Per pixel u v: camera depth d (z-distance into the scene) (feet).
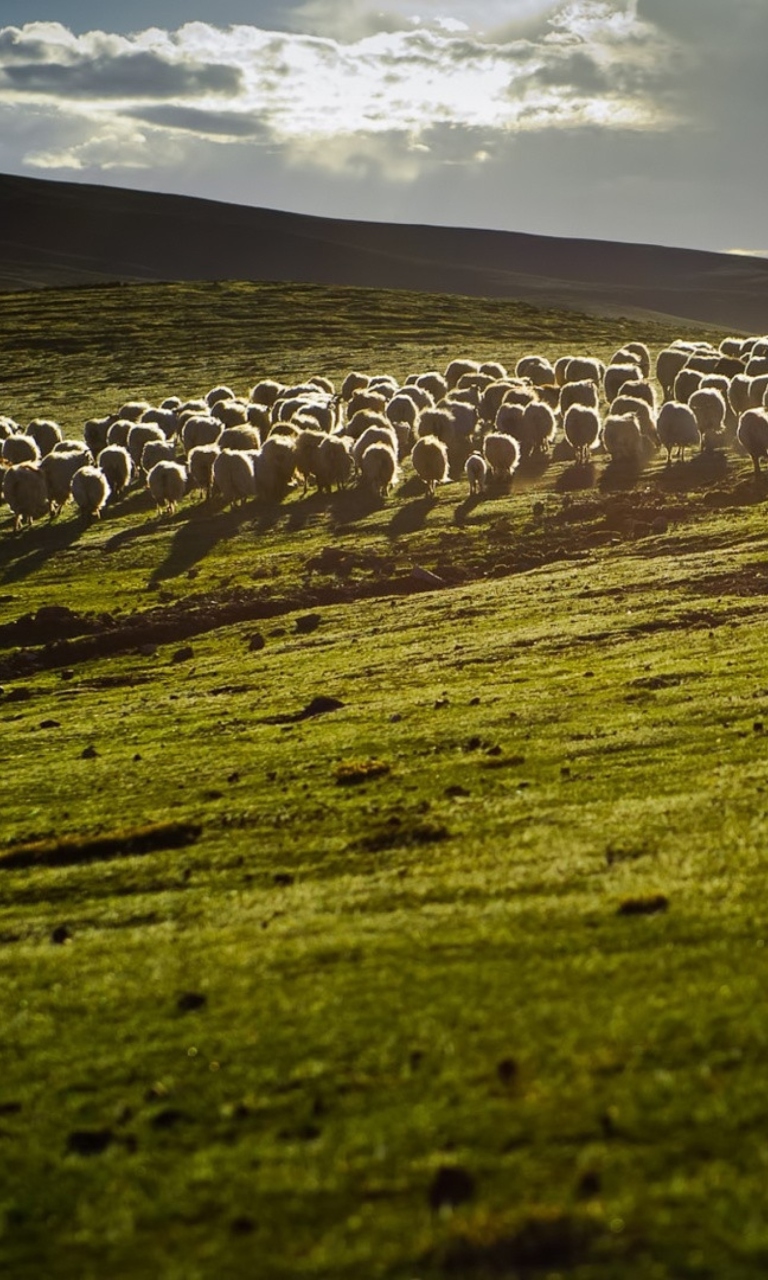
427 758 99.14
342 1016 52.65
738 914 56.70
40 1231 40.98
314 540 217.56
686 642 130.82
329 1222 38.45
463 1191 38.60
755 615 139.85
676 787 82.89
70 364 466.70
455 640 147.02
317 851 80.02
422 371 414.82
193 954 64.03
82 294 618.44
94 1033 55.93
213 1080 49.32
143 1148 45.21
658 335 515.91
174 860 82.07
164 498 250.16
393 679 132.26
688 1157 38.47
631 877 64.75
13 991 62.90
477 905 64.39
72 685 153.07
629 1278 33.45
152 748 115.96
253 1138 44.45
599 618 146.92
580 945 56.13
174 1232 39.42
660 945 54.80
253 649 160.86
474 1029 49.47
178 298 597.93
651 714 103.04
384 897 68.18
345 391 345.51
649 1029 46.78
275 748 108.88
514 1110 42.73
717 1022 46.55
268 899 71.82
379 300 590.96
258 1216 39.42
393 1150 41.68
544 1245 35.29
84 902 77.36
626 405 261.44
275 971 59.26
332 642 156.35
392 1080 46.62
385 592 183.83
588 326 538.88
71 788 103.81
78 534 241.35
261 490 248.11
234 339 499.92
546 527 205.98
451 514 222.07
